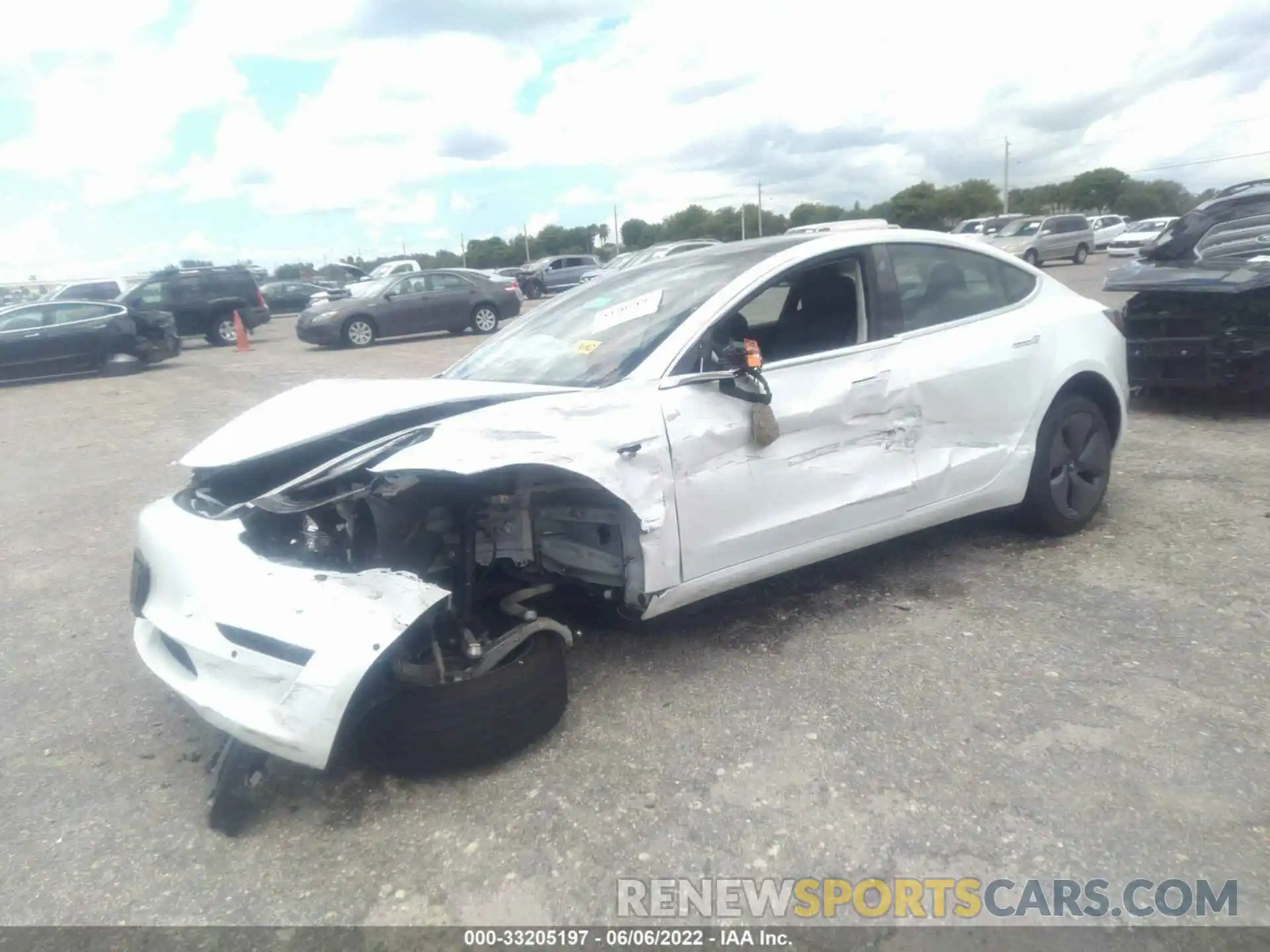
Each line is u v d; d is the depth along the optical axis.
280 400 3.81
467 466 2.79
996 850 2.59
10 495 7.54
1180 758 2.95
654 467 3.29
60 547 5.98
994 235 33.25
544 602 3.96
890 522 4.05
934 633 3.91
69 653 4.31
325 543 2.98
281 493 3.00
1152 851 2.55
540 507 3.51
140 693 3.87
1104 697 3.33
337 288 37.12
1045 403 4.54
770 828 2.74
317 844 2.79
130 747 3.43
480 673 3.05
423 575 3.20
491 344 4.40
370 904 2.53
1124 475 5.94
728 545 3.54
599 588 3.61
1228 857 2.52
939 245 4.42
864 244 4.14
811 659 3.74
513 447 2.94
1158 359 7.41
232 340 22.66
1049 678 3.48
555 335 4.08
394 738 2.93
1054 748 3.04
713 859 2.63
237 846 2.81
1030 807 2.76
